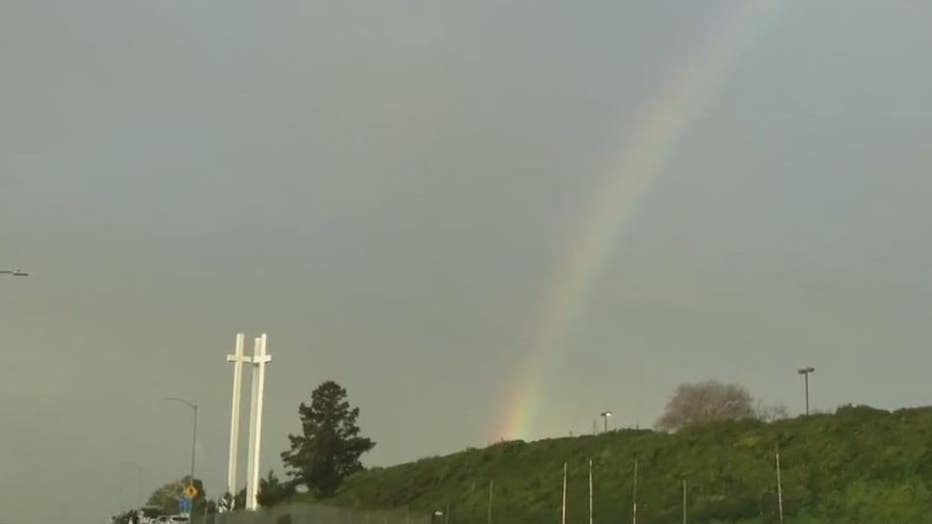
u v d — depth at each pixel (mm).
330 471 78625
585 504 46125
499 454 64875
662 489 43906
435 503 58625
